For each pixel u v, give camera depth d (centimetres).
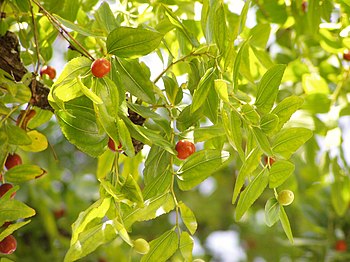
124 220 83
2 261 87
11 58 94
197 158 86
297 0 111
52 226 142
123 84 83
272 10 117
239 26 86
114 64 82
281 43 127
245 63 98
